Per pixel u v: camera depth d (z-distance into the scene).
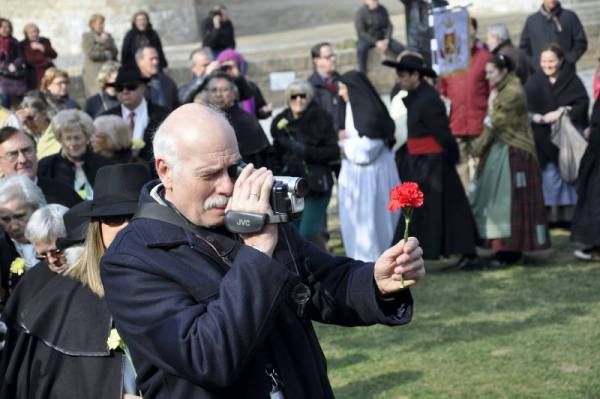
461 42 12.48
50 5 27.08
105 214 4.62
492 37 13.90
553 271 10.59
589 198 10.70
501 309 9.33
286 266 3.65
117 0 27.36
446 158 10.72
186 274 3.39
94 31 19.45
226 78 9.01
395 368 7.88
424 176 10.70
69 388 4.53
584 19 23.81
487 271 10.77
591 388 7.25
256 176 3.32
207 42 21.23
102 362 4.49
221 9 21.30
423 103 10.70
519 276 10.48
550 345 8.22
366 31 21.81
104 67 11.38
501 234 10.66
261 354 3.46
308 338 3.63
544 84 12.21
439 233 10.71
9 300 4.94
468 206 10.77
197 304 3.35
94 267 4.66
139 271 3.40
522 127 10.71
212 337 3.20
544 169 12.29
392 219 10.97
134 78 9.71
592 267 10.68
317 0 31.38
